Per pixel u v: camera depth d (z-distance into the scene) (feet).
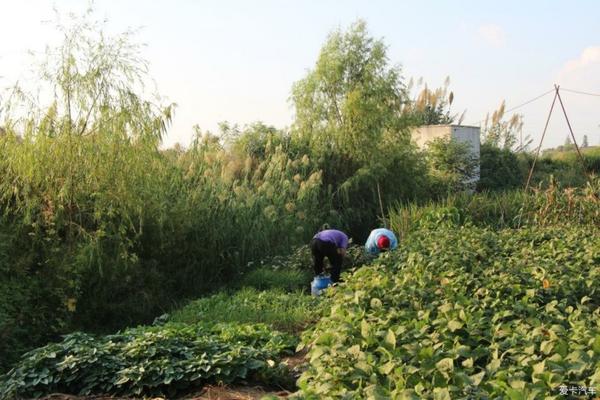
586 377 12.97
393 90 63.77
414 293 21.47
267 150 54.75
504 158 86.99
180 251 38.14
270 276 39.29
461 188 71.15
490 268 25.90
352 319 18.88
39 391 20.21
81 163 32.81
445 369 13.37
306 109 64.23
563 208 47.21
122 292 34.19
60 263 30.81
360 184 59.11
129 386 20.12
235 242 42.80
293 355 23.76
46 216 31.45
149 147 34.47
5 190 31.37
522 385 11.98
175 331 23.71
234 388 20.01
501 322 18.37
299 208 49.73
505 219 51.34
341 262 36.24
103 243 33.17
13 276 29.60
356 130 61.11
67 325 30.48
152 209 35.76
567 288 22.70
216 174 45.60
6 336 26.23
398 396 11.35
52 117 32.27
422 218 49.88
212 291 38.60
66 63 32.48
